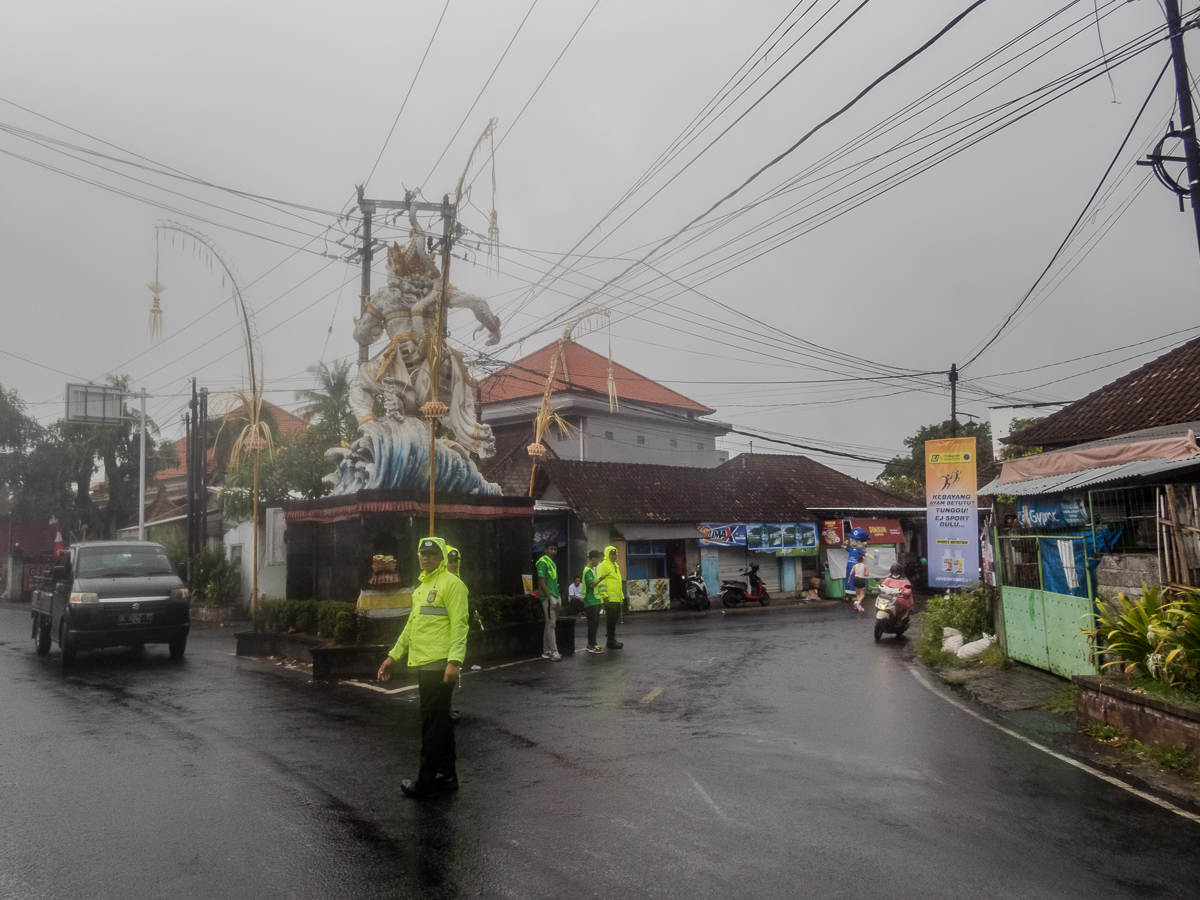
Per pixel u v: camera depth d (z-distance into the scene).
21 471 36.09
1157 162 10.74
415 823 5.59
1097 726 8.30
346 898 4.43
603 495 28.16
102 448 35.81
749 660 14.12
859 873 4.70
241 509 24.67
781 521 31.94
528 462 29.91
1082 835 5.34
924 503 38.91
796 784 6.48
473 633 13.58
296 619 14.33
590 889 4.50
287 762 7.16
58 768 6.99
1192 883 4.58
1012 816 5.72
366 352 16.12
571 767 7.00
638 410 38.62
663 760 7.22
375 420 14.89
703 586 28.28
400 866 4.85
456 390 16.06
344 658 11.78
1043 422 19.80
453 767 6.33
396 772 6.84
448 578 6.50
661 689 11.00
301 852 5.07
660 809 5.86
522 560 15.89
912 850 5.05
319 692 10.72
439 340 13.52
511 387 38.69
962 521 19.28
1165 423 16.88
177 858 4.98
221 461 28.81
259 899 4.41
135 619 13.86
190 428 27.94
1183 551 8.88
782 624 21.61
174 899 4.41
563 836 5.32
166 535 33.00
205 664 13.71
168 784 6.50
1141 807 5.95
